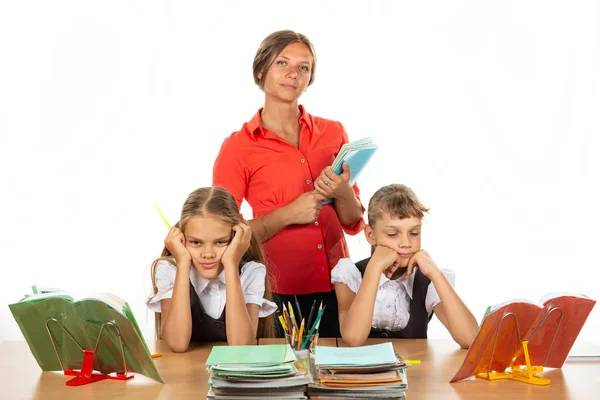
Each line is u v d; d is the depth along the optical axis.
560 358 1.71
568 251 4.98
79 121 4.89
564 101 4.88
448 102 4.91
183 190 4.95
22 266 4.79
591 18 4.77
